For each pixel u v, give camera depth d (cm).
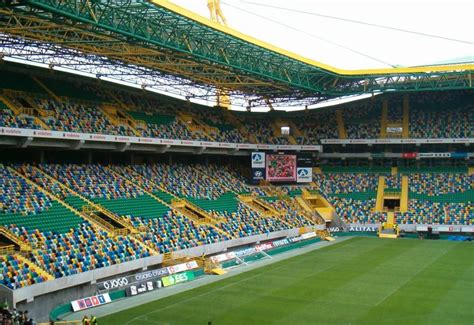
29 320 3469
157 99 8531
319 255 6662
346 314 3922
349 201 9200
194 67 6906
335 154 9844
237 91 8700
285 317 3881
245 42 5881
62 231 5016
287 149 9156
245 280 5209
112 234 5403
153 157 8219
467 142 9012
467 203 8619
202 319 3872
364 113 10175
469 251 6794
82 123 6612
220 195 8006
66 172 6300
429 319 3753
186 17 4959
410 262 6031
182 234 6194
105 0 4431
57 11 4084
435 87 8419
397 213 8719
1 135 5375
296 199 9031
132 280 4872
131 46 5719
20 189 5366
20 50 5912
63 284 4269
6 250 4372
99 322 3841
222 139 8681
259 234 7194
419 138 9238
